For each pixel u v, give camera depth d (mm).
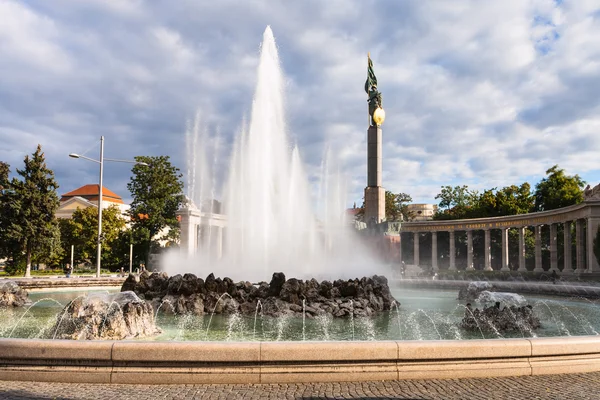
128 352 9734
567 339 10812
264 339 16469
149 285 25156
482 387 9508
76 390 9156
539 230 64750
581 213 53500
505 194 82188
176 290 23656
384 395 8906
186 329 18375
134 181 71688
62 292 36188
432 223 78188
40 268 89062
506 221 68312
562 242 78688
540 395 8992
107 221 79688
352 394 8953
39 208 56312
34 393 8914
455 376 10148
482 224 72062
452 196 101625
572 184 77688
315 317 21781
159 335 16906
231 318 21453
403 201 107500
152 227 71312
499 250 83938
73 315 15805
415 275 61094
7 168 69062
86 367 9789
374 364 9992
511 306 20266
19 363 9945
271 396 8805
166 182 72250
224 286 23312
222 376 9672
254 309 22547
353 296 23781
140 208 70062
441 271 66625
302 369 9805
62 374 9766
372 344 10000
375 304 23734
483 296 23047
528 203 79938
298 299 22688
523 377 10281
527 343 10477
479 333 18500
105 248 74938
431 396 8898
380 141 50969
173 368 9727
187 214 61688
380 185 50688
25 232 54844
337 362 9898
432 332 18453
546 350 10539
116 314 15875
